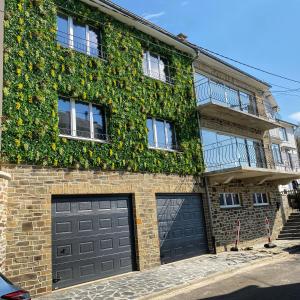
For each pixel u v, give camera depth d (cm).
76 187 964
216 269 1016
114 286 873
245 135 1723
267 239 1638
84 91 1053
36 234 848
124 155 1113
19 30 938
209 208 1360
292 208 2064
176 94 1380
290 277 891
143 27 1298
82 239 959
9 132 854
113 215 1055
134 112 1186
